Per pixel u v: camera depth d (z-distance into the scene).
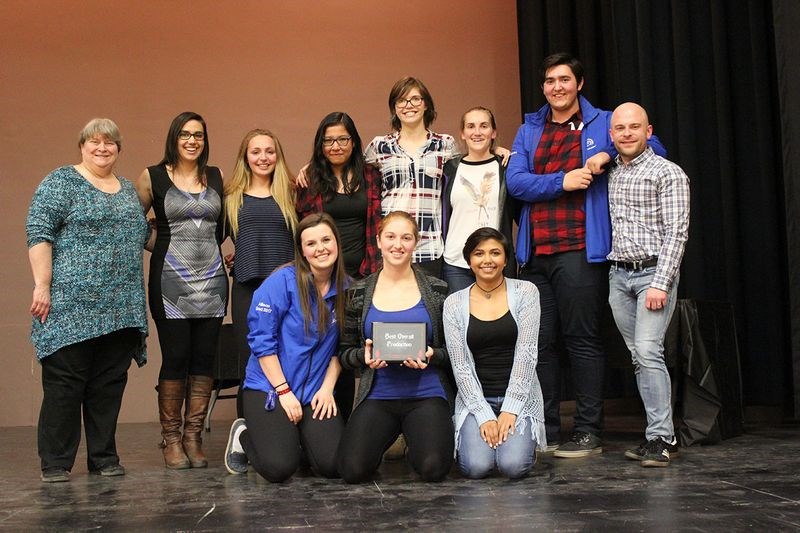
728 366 4.12
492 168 3.80
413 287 3.27
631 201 3.40
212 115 7.20
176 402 3.62
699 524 2.13
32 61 7.12
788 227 4.14
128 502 2.75
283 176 3.78
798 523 2.12
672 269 3.25
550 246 3.67
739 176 4.94
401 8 7.38
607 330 4.23
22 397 6.83
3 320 6.89
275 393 3.20
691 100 5.05
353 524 2.28
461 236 3.74
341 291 3.30
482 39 7.39
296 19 7.32
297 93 7.28
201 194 3.65
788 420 4.89
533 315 3.21
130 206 3.49
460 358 3.16
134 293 3.48
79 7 7.20
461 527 2.19
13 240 6.96
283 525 2.30
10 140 7.04
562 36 6.36
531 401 3.15
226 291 3.73
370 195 3.80
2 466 3.88
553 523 2.20
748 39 4.92
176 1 7.27
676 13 5.09
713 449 3.64
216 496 2.82
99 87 7.15
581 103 3.77
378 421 3.07
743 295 4.93
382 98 7.32
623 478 2.91
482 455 3.02
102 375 3.49
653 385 3.29
